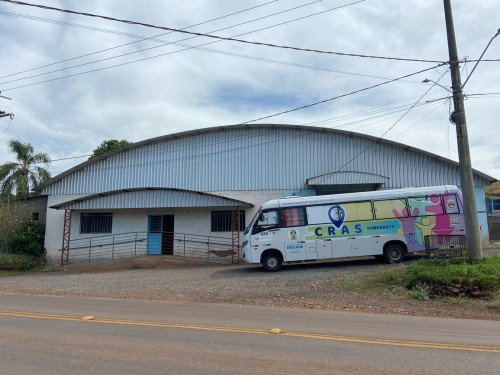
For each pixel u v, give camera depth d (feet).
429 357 21.20
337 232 60.90
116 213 92.68
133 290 50.06
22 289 54.08
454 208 60.49
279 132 91.09
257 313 34.50
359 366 19.57
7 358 20.85
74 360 20.44
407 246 59.82
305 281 50.42
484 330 28.50
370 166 87.35
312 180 85.61
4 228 91.76
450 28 50.62
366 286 45.93
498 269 44.29
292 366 19.53
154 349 22.57
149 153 95.04
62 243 90.22
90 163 96.37
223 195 90.68
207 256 86.79
